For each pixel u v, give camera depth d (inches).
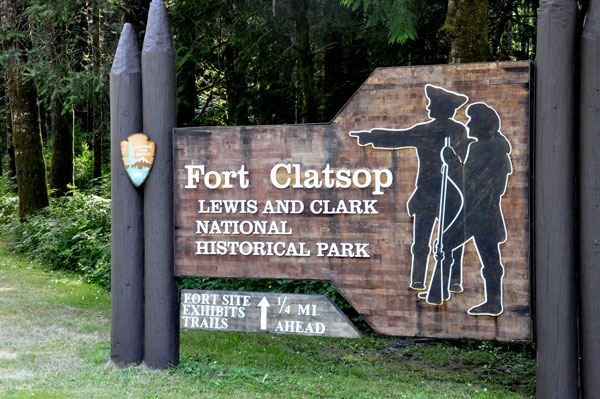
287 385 230.7
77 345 271.4
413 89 210.1
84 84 455.5
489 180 202.5
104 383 216.7
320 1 468.4
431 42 430.0
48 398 197.9
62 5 471.2
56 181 724.0
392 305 211.5
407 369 276.7
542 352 191.2
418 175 209.5
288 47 485.7
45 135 1083.9
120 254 236.8
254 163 226.7
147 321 235.8
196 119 577.3
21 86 615.5
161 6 238.2
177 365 239.3
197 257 233.0
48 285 415.2
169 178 235.1
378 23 412.8
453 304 205.5
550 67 189.2
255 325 228.4
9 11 590.2
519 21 459.5
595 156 184.7
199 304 234.4
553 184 188.7
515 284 199.9
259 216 226.1
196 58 447.2
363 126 214.8
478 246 203.2
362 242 214.8
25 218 602.2
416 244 209.3
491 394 238.5
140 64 239.5
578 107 189.8
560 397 187.8
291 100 534.0
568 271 187.9
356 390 231.1
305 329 223.5
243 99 522.0
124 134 235.6
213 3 453.7
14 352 257.4
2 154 1200.8
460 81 205.6
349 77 502.0
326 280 218.5
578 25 199.9
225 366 249.4
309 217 220.5
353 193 215.9
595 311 183.9
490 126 202.4
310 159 220.5
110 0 433.7
